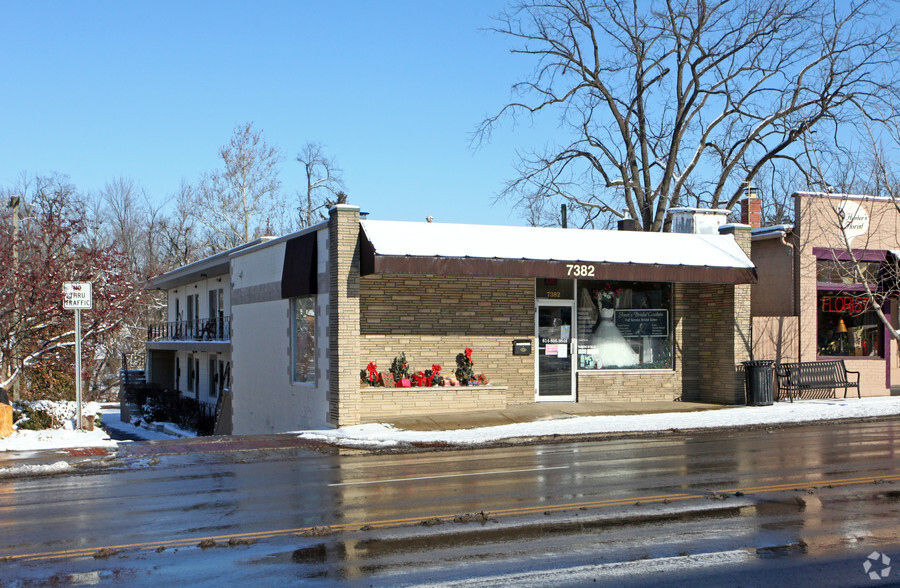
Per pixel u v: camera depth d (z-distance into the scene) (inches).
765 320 884.0
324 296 758.5
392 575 276.7
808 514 361.7
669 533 329.1
